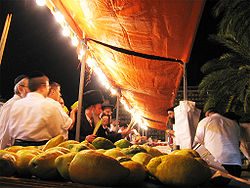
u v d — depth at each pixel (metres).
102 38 3.17
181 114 2.94
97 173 0.58
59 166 0.66
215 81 12.80
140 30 2.39
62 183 0.53
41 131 2.18
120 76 5.11
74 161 0.61
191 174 0.62
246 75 12.18
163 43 2.55
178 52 2.71
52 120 2.24
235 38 11.26
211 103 13.19
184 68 3.08
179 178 0.62
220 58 13.04
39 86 2.38
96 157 0.59
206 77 12.75
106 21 2.48
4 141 2.64
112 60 4.13
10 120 2.23
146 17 2.09
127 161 0.71
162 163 0.67
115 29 2.66
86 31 3.19
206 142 3.81
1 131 2.67
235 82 12.35
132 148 1.03
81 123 3.41
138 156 0.87
